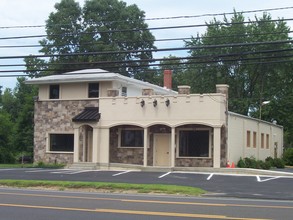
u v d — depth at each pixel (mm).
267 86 52000
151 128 32719
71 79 35656
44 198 15961
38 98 37188
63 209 13227
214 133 29812
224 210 13148
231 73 52406
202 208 13539
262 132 39250
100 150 33281
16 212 12680
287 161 44031
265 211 13016
